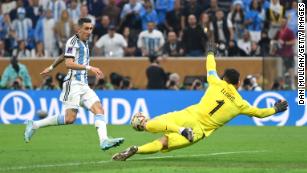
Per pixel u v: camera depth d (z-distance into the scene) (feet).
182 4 209.87
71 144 128.26
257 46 197.36
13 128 163.53
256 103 178.40
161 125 97.86
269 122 178.09
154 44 200.13
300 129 165.17
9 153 112.88
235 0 209.36
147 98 180.55
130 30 205.46
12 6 219.00
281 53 188.14
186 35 197.77
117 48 201.46
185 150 118.62
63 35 208.74
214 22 199.21
